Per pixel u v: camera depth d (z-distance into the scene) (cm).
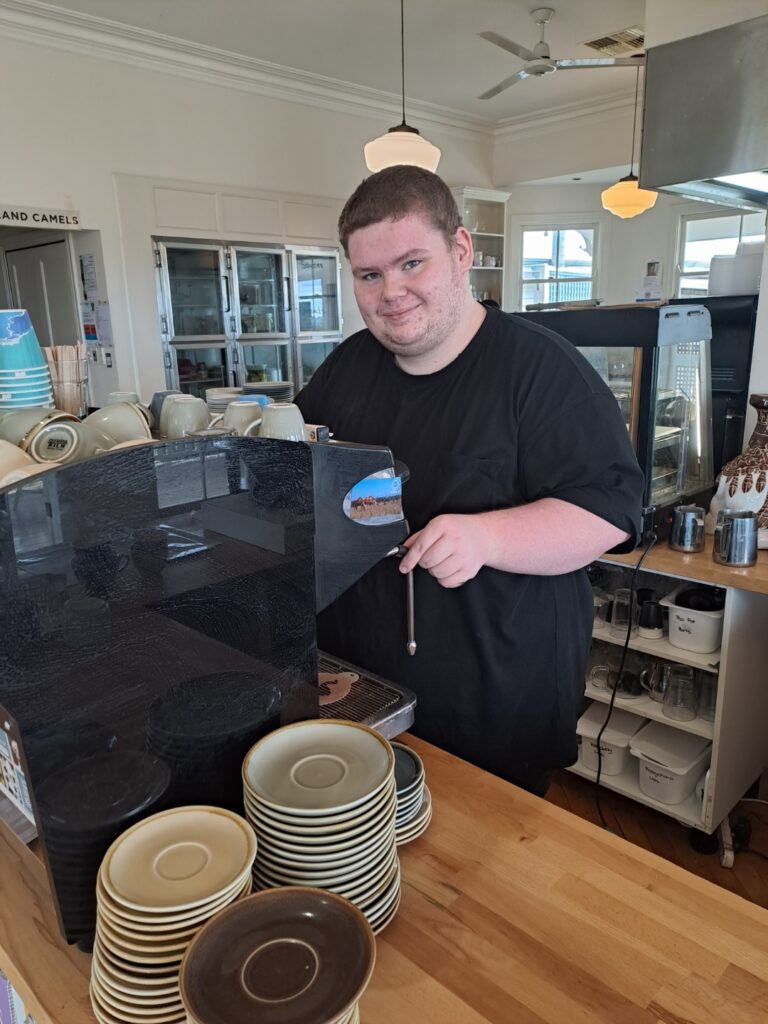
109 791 60
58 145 369
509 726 118
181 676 64
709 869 186
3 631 52
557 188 604
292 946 52
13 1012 79
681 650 186
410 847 73
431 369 116
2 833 77
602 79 470
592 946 61
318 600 75
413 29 384
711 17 198
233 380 450
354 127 505
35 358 96
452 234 103
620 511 104
